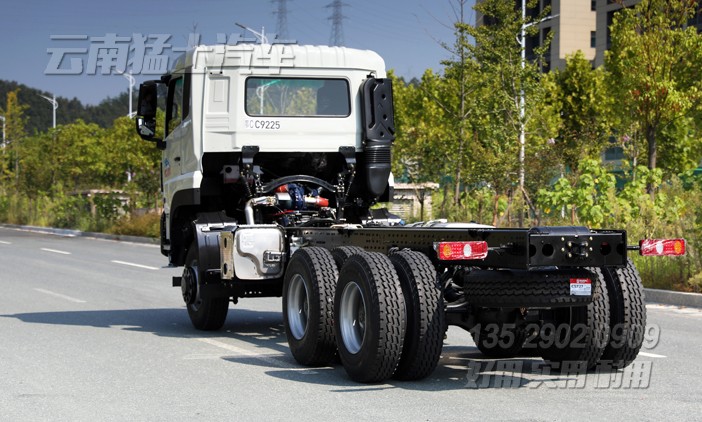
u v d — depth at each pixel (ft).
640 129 90.99
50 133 208.03
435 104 125.18
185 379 29.25
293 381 28.81
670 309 48.67
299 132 40.96
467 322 29.01
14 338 38.32
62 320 44.42
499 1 91.61
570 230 25.93
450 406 25.08
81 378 29.48
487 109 91.40
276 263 36.19
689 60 88.07
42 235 132.16
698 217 55.26
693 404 25.48
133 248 103.19
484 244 25.36
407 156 104.53
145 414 24.47
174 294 56.54
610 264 26.11
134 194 136.87
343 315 28.86
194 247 39.22
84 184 208.95
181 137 41.88
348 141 41.57
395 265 27.94
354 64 41.65
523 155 87.51
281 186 40.47
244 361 32.65
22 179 203.21
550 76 133.59
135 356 33.78
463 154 94.07
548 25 258.78
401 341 27.02
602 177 65.87
